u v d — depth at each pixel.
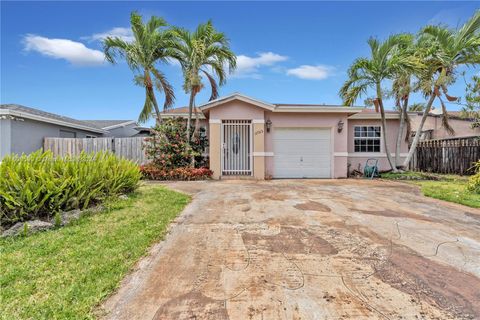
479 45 10.20
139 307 2.46
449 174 13.34
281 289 2.77
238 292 2.71
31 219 4.63
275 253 3.63
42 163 5.30
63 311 2.34
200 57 10.98
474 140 12.45
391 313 2.39
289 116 12.23
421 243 4.00
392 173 12.47
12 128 12.05
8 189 4.48
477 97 10.12
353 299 2.60
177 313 2.39
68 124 15.13
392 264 3.33
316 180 11.33
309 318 2.33
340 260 3.42
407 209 5.98
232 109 11.70
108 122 21.59
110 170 6.28
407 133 14.08
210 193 7.86
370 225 4.82
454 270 3.19
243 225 4.81
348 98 12.56
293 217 5.32
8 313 2.29
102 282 2.80
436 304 2.52
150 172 11.04
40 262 3.19
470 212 5.75
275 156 12.28
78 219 4.77
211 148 11.62
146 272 3.10
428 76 11.44
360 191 8.30
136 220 4.82
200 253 3.62
